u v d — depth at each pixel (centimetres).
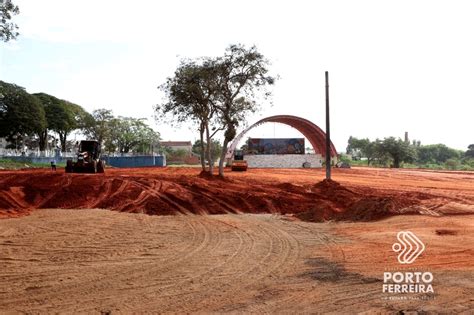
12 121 6203
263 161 7406
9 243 1055
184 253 975
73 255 939
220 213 1762
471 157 12306
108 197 1995
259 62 3019
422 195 2211
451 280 746
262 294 680
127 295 674
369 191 2503
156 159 7538
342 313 598
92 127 8000
